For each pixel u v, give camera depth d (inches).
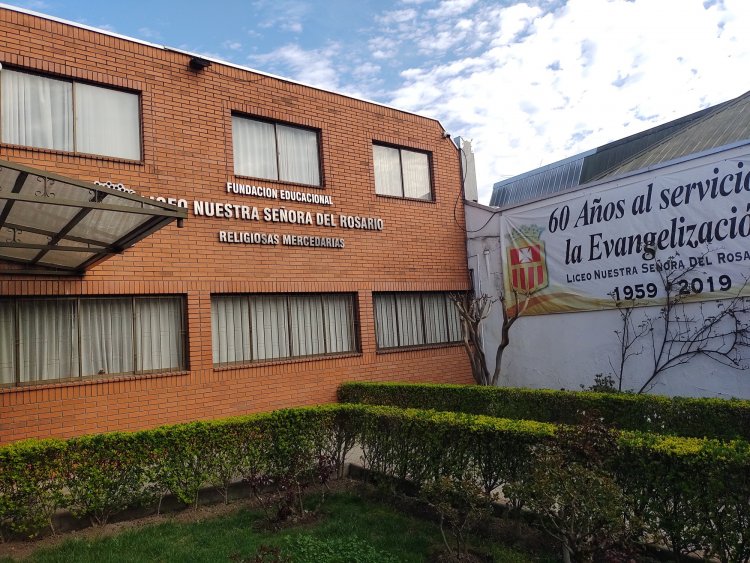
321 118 475.8
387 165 530.0
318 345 458.3
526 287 517.7
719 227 384.2
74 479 232.1
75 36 352.8
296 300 450.3
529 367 513.7
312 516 243.0
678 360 405.4
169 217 239.6
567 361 483.2
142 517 251.6
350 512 247.0
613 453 187.9
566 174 858.8
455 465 234.2
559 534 189.0
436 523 232.7
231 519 242.8
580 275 473.1
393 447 263.7
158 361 371.6
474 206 573.0
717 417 291.6
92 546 213.8
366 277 488.7
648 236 425.4
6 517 219.1
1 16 327.3
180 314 383.2
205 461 260.7
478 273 566.9
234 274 404.8
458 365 546.3
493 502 222.4
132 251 359.9
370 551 196.9
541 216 506.6
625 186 442.0
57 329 338.0
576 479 165.3
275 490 267.6
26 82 336.8
